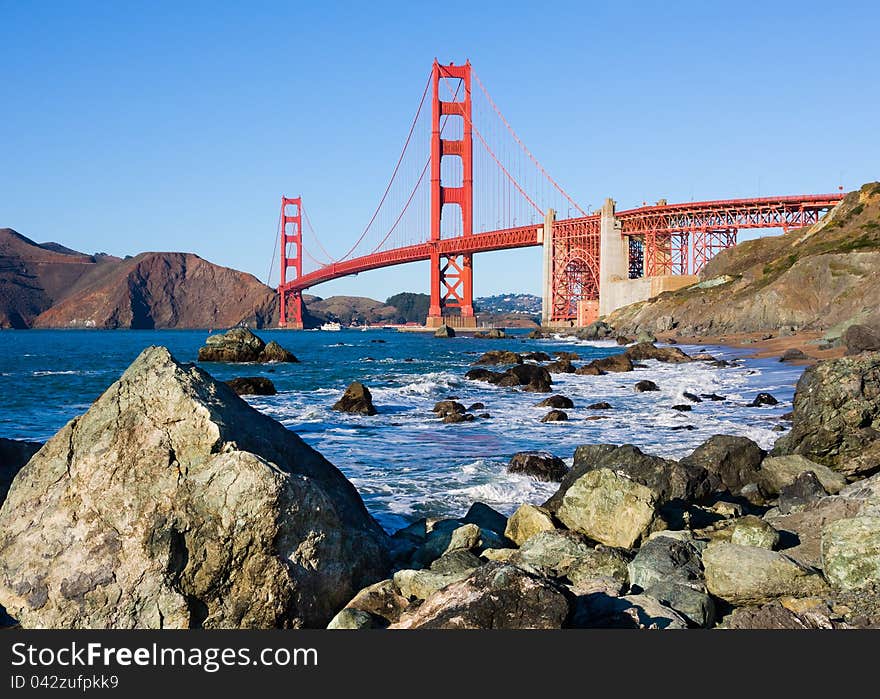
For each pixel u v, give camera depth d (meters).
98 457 7.31
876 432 13.41
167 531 6.89
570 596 6.39
